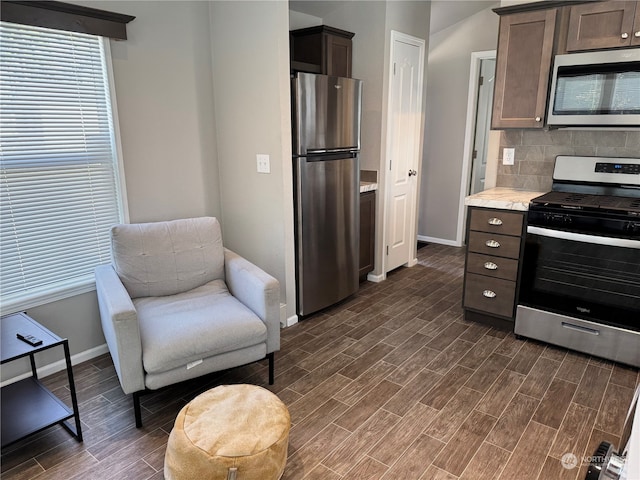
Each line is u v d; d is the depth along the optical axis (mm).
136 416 2102
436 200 5348
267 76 2830
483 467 1871
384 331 3121
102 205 2721
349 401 2320
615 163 2832
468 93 4801
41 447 1998
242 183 3189
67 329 2637
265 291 2312
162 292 2594
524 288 2871
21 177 2367
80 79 2500
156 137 2906
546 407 2258
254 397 1845
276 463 1640
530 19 2775
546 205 2666
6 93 2248
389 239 4164
